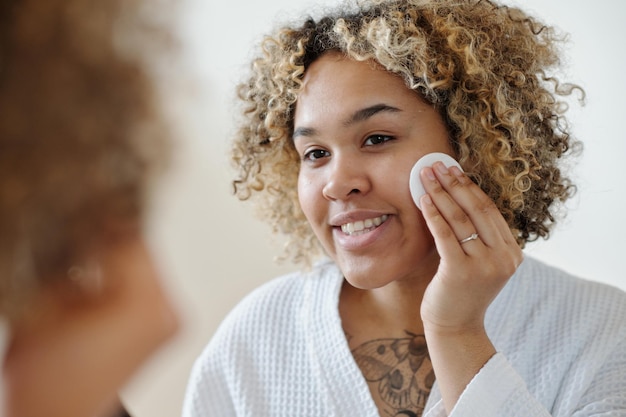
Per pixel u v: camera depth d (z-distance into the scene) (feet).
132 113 1.24
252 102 3.64
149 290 1.41
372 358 3.34
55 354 1.35
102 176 1.22
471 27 3.13
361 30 3.02
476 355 2.86
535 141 3.16
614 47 5.11
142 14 1.25
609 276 5.32
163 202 1.37
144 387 5.90
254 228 6.01
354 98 2.98
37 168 1.18
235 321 3.68
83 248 1.28
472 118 3.13
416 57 2.95
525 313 3.26
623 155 5.18
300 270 3.77
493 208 2.89
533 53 3.29
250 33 5.70
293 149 3.61
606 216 5.26
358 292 3.51
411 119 3.01
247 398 3.53
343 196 3.01
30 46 1.18
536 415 2.79
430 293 2.89
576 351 3.13
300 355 3.48
